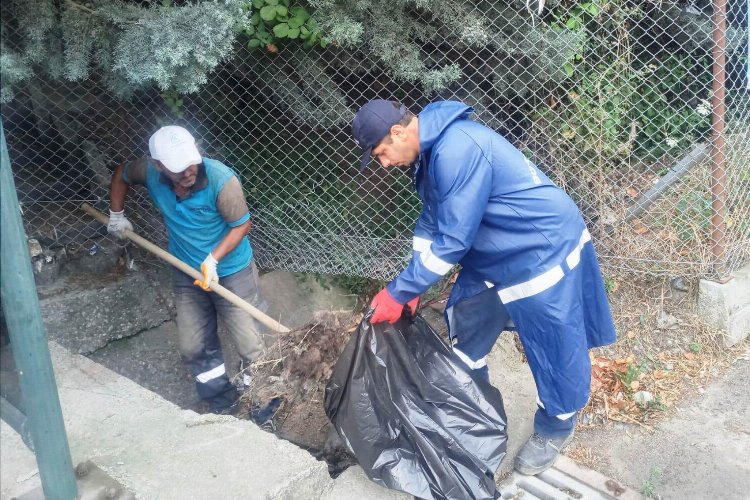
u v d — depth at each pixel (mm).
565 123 3967
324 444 3184
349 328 2932
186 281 3273
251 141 4344
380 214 4375
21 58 2645
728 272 3574
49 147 3977
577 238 2445
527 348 2584
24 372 1880
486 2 3773
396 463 2406
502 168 2338
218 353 3467
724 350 3500
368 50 3803
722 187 3459
